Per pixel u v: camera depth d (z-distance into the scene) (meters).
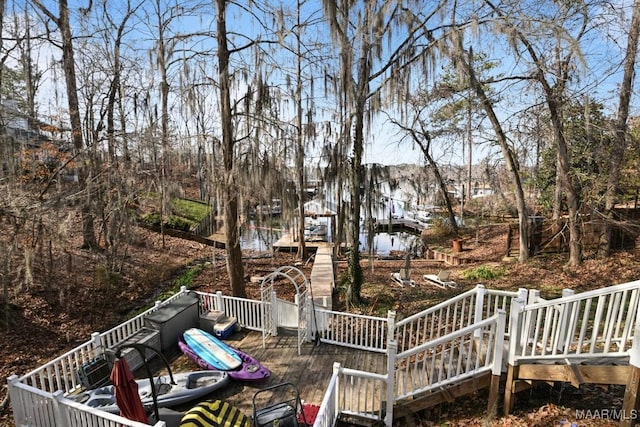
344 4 8.01
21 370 6.76
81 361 6.63
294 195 10.02
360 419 5.14
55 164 10.61
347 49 8.01
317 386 6.02
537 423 4.66
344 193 9.59
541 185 14.39
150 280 12.02
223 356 6.62
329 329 7.59
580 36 10.41
